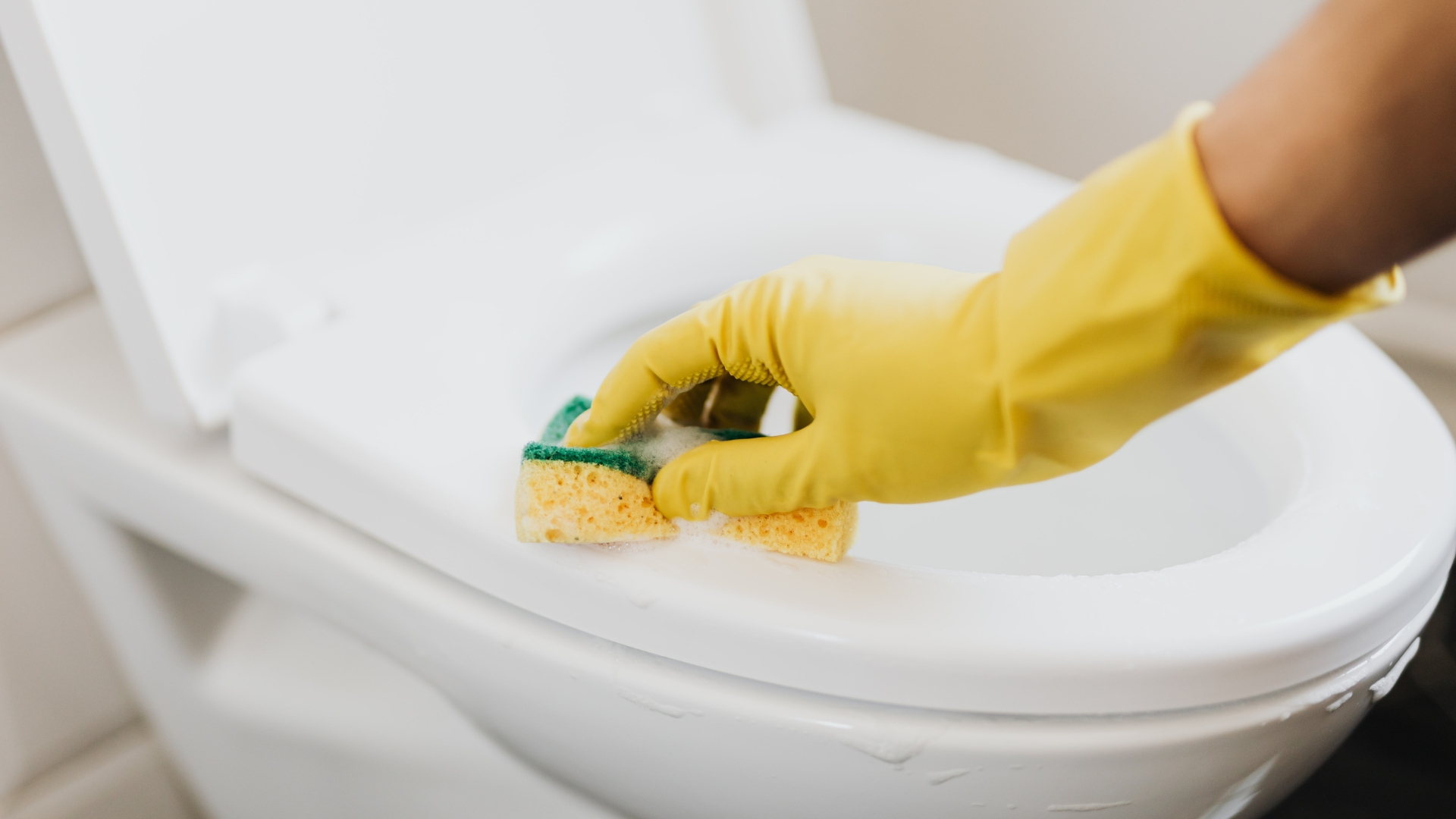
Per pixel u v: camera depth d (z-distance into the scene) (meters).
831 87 1.11
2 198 0.63
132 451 0.58
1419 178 0.22
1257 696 0.38
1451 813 0.69
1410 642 0.41
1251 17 0.83
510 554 0.44
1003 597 0.39
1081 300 0.28
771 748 0.41
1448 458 0.45
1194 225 0.25
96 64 0.51
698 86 0.75
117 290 0.54
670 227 0.65
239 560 0.57
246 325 0.57
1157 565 0.56
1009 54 0.97
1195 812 0.41
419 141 0.63
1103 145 0.95
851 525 0.41
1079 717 0.38
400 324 0.56
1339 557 0.40
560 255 0.62
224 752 0.72
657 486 0.41
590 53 0.69
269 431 0.52
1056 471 0.33
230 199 0.56
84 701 0.76
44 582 0.71
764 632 0.39
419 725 0.64
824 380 0.34
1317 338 0.52
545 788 0.60
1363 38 0.23
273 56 0.57
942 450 0.33
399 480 0.47
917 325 0.33
